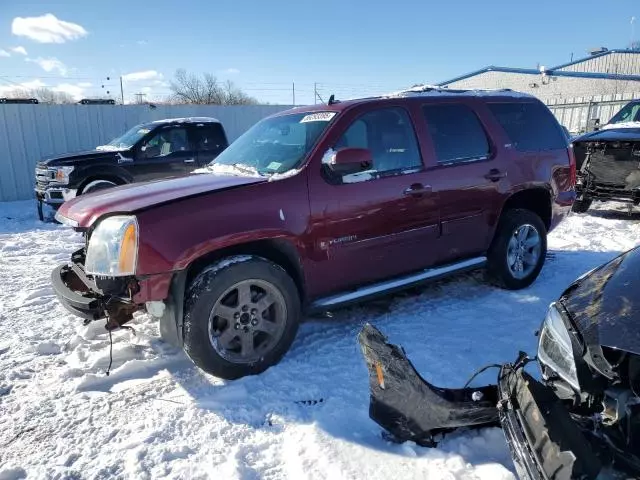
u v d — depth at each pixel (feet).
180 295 10.28
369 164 12.08
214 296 10.30
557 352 7.21
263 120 15.75
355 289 13.03
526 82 105.40
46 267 20.94
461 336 13.00
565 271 18.33
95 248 10.16
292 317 11.43
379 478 7.91
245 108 52.24
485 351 12.12
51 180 29.37
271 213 11.07
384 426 8.61
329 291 12.48
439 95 14.55
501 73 109.70
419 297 15.90
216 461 8.42
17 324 14.46
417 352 12.05
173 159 31.60
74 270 11.88
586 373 6.59
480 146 15.01
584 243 22.33
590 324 6.96
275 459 8.48
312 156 11.92
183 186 11.47
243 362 10.90
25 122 42.42
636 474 5.64
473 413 8.28
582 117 69.26
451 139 14.44
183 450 8.70
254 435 9.14
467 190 14.37
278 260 11.89
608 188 27.48
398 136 13.46
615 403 6.15
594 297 7.55
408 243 13.43
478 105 15.21
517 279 16.20
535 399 6.55
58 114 43.62
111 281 10.08
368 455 8.43
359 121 12.82
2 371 11.60
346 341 12.86
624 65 105.81
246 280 10.65
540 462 6.04
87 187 29.43
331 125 12.42
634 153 26.08
